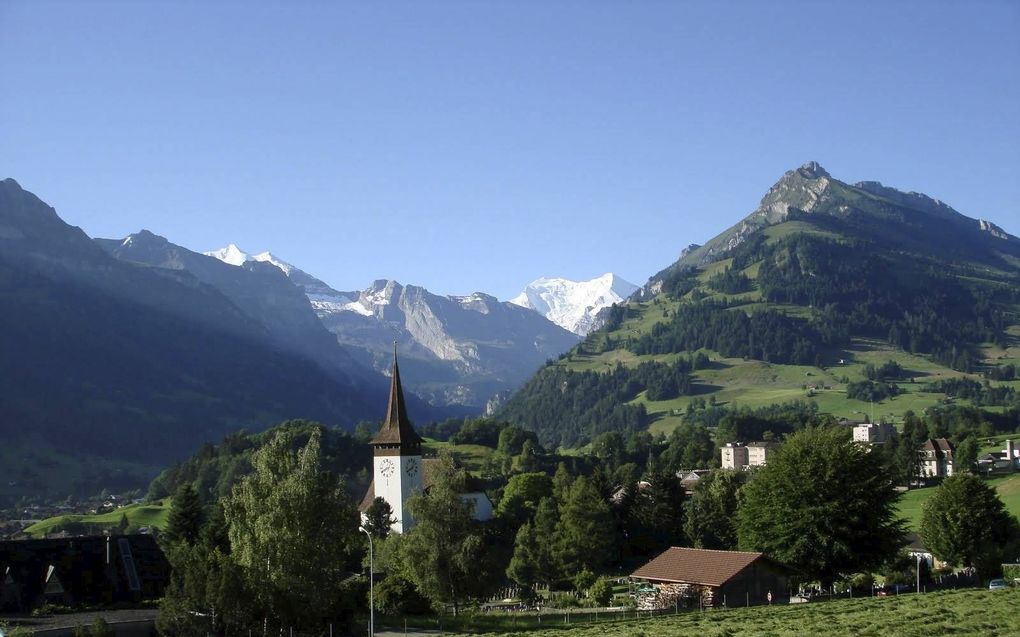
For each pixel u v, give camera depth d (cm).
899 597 9750
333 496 9081
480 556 10969
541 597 13750
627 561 17875
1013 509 18800
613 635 7931
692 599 10606
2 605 9850
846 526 11425
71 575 10406
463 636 9281
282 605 8619
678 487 18888
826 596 11331
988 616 7375
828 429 12419
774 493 11825
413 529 11262
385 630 9981
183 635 8725
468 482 18600
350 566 13012
